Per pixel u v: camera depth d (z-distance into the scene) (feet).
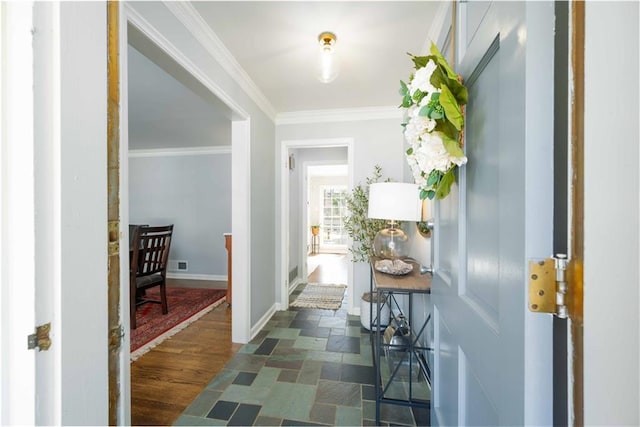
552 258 1.36
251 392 5.61
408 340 6.21
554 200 1.38
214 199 15.20
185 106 9.11
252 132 8.03
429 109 2.32
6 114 1.27
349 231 9.82
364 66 6.64
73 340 1.44
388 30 5.30
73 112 1.44
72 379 1.43
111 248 1.74
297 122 10.13
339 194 27.86
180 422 4.82
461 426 2.64
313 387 5.77
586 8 1.21
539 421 1.38
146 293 12.41
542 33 1.39
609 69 1.18
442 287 3.34
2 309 1.28
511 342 1.58
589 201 1.22
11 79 1.27
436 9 4.75
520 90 1.48
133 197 15.79
